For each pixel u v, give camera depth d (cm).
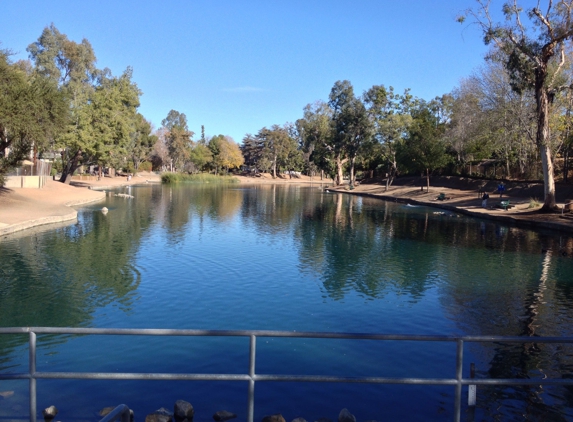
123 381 721
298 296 1262
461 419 619
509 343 918
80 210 3412
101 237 2189
